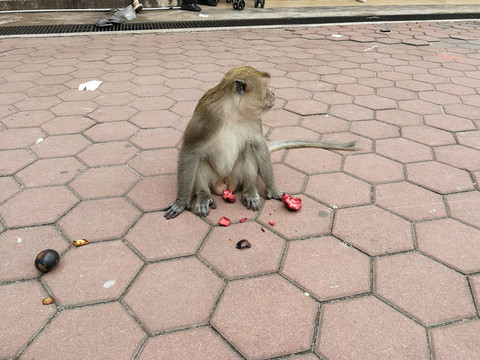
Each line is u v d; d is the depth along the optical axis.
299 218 0.97
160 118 1.51
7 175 1.13
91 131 1.40
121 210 1.00
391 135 1.39
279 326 0.69
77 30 2.88
